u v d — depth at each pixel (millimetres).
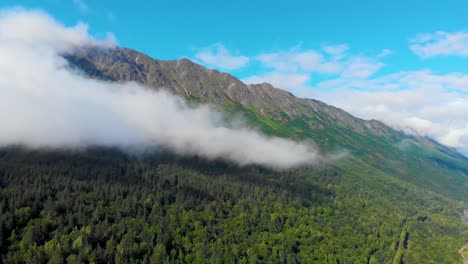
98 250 177750
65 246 175250
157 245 195750
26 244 178750
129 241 191625
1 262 168000
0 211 197125
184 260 197375
